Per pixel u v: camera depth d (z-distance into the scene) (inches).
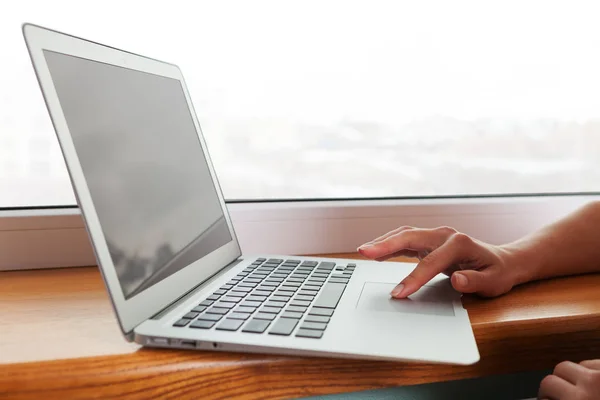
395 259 33.6
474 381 31.9
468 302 25.2
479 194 38.6
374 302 22.6
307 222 35.2
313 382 19.5
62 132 19.0
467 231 37.5
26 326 21.8
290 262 29.3
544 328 23.3
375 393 29.0
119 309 18.9
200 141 29.4
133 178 22.1
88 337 20.5
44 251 31.5
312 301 22.5
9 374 17.3
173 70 29.1
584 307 24.8
